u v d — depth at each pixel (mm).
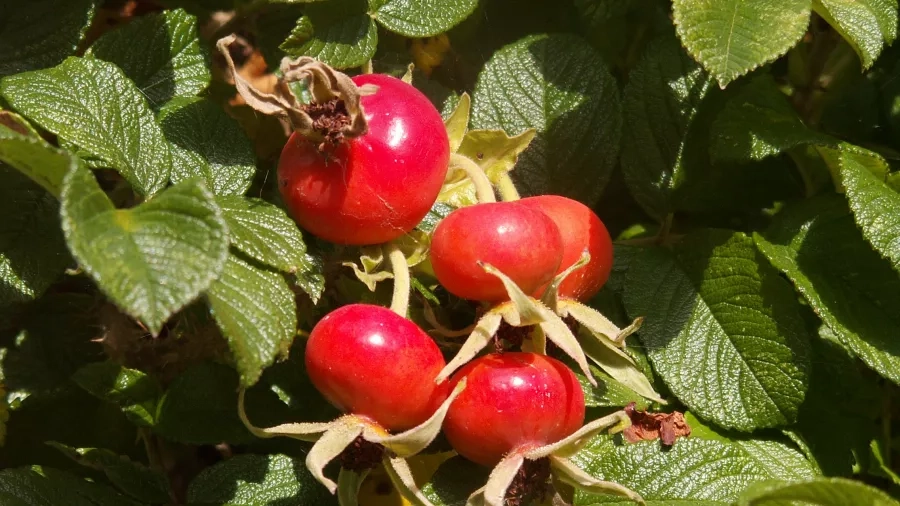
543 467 165
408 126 166
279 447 198
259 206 167
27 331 204
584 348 181
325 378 158
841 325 197
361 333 155
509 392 160
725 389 202
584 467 193
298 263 161
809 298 198
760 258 208
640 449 194
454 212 168
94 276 125
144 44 200
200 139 188
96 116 171
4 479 181
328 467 189
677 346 206
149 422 188
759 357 202
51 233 179
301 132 162
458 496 183
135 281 126
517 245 161
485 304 170
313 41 197
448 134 188
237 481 188
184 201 133
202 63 203
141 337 190
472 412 161
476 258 162
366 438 157
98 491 185
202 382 191
